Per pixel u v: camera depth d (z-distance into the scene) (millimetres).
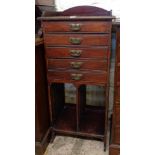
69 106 2039
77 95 1512
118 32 1202
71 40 1349
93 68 1390
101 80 1408
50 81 1506
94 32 1296
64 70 1446
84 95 1871
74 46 1363
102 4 1685
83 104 1859
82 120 1793
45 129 1631
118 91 1332
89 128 1676
